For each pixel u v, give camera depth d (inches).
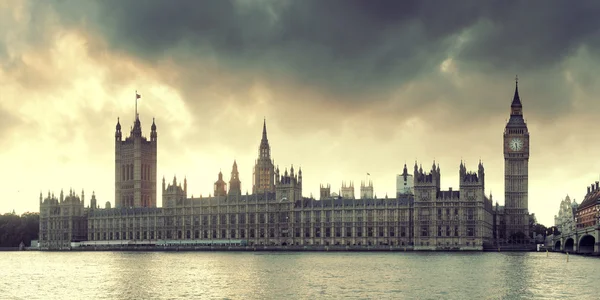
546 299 6309.1
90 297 6801.2
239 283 7721.5
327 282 7667.3
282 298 6535.4
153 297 6727.4
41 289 7485.2
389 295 6633.9
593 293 6663.4
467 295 6594.5
